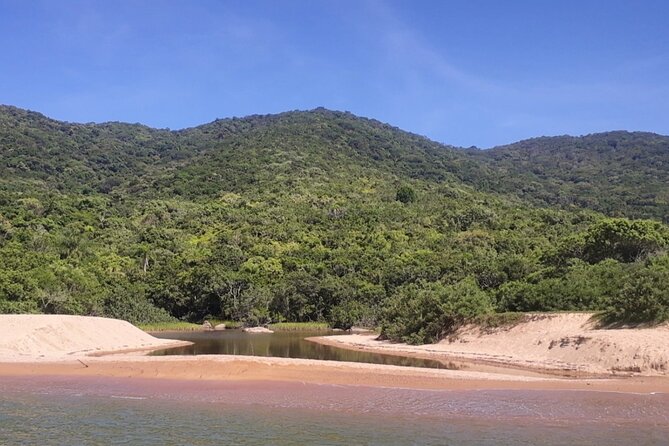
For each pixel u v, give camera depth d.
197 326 85.19
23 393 25.94
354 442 18.23
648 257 56.19
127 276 93.62
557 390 27.42
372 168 181.38
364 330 80.62
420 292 59.06
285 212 128.62
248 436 18.83
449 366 38.59
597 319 41.84
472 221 126.44
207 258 100.56
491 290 62.50
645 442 18.56
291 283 92.38
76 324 47.56
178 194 153.62
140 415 21.75
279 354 46.34
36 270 70.81
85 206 131.38
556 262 74.31
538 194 187.75
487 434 19.42
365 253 105.06
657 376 31.22
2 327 41.94
